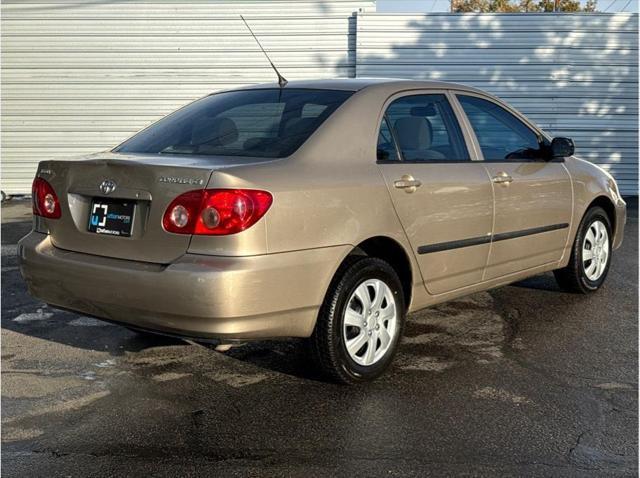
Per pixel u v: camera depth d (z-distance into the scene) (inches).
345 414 135.6
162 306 128.5
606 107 524.1
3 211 461.7
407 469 114.4
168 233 130.0
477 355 169.6
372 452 120.2
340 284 142.0
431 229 161.0
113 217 138.9
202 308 124.8
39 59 526.9
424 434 127.2
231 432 127.9
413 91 170.4
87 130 535.2
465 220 170.1
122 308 135.2
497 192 179.5
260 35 521.3
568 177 208.8
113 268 134.3
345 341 144.8
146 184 133.1
